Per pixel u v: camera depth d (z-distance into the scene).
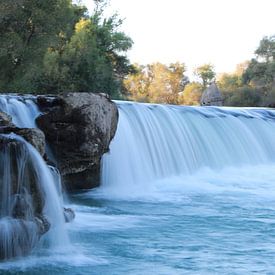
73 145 13.74
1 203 8.65
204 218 12.27
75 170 14.28
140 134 18.66
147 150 18.56
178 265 8.30
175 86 107.06
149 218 12.14
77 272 7.80
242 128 24.80
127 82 102.00
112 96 43.25
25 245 8.27
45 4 24.92
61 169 13.98
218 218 12.28
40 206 9.04
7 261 8.07
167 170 19.16
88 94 14.09
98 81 41.44
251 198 15.44
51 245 9.12
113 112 14.59
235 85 82.69
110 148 16.86
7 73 25.89
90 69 40.91
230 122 24.45
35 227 8.43
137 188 16.70
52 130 13.80
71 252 8.84
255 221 11.96
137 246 9.42
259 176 20.58
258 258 8.78
